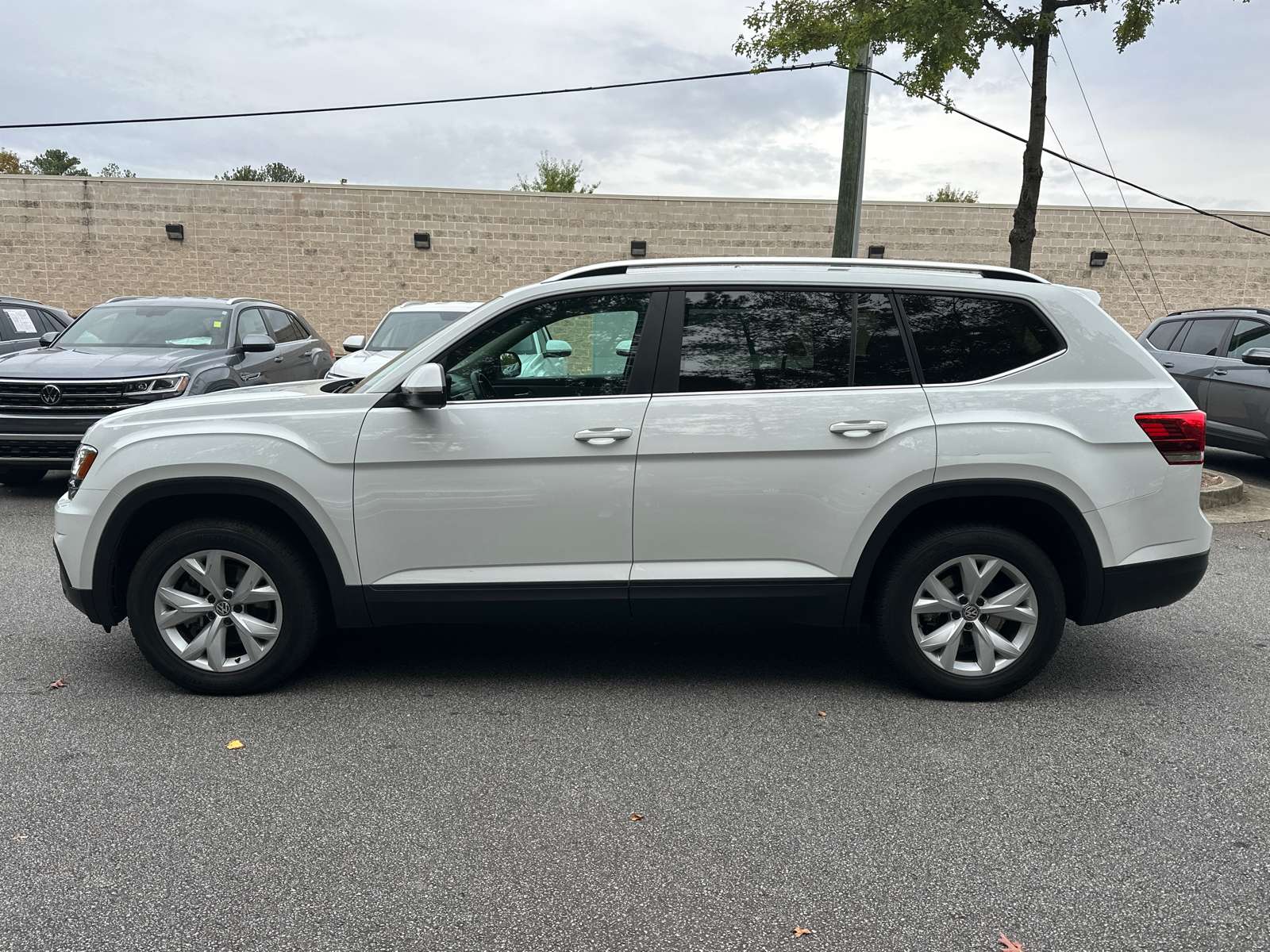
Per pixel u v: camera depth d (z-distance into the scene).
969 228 22.03
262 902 2.61
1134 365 4.03
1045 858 2.86
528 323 4.05
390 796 3.25
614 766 3.49
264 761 3.51
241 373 9.45
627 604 4.03
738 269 4.07
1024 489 3.90
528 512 3.97
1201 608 5.64
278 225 21.89
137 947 2.41
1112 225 22.14
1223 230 22.12
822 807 3.18
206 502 4.18
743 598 4.02
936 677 4.07
